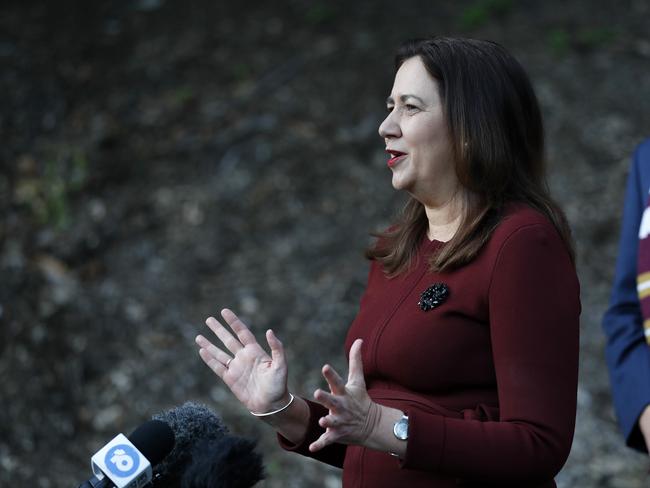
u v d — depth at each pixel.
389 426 3.06
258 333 8.94
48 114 10.74
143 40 11.96
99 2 12.63
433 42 3.66
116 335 8.75
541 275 3.29
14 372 8.13
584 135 11.21
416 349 3.43
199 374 8.57
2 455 7.51
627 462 8.22
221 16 12.52
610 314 4.43
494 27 12.62
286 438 3.57
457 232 3.50
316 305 9.22
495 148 3.51
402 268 3.74
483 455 3.06
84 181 10.10
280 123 10.92
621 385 4.27
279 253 9.71
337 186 10.38
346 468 3.66
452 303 3.41
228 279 9.44
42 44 11.71
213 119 10.95
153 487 3.12
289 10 12.69
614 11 13.25
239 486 2.80
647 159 4.50
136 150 10.53
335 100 11.25
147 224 9.85
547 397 3.17
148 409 8.21
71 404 8.12
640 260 4.27
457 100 3.54
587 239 10.16
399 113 3.65
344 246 9.81
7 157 10.22
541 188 3.65
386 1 12.91
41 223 9.69
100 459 2.94
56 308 8.79
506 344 3.25
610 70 12.12
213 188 10.23
